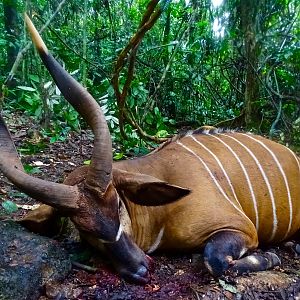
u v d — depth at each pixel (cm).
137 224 332
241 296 310
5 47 909
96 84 859
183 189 312
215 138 390
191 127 903
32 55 784
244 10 704
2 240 303
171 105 930
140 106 755
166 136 664
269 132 702
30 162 555
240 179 365
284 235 389
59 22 880
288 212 383
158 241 340
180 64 895
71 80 299
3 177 501
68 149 629
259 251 353
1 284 274
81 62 753
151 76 873
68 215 298
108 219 295
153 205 326
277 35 708
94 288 298
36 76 705
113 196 297
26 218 325
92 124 297
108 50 888
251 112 762
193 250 339
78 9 885
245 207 364
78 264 314
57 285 296
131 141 610
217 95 947
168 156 363
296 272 344
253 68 730
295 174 394
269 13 710
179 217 333
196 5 716
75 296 292
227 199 347
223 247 323
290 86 747
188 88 924
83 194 294
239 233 333
